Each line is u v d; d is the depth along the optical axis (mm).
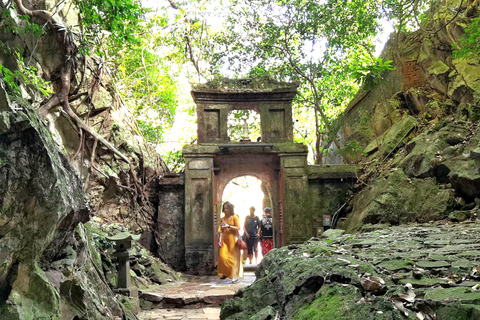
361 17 14508
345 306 2961
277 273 4988
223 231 10789
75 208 4461
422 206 9906
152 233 12789
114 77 13484
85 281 5234
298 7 14695
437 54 12547
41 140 3709
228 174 13539
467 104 10945
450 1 12203
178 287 9859
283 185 12883
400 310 2656
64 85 8359
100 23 6793
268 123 13492
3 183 3459
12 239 3617
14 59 6664
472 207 8977
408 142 12086
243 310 5121
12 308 3566
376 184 11320
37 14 7125
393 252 4387
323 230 12719
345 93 17406
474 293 2568
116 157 11734
